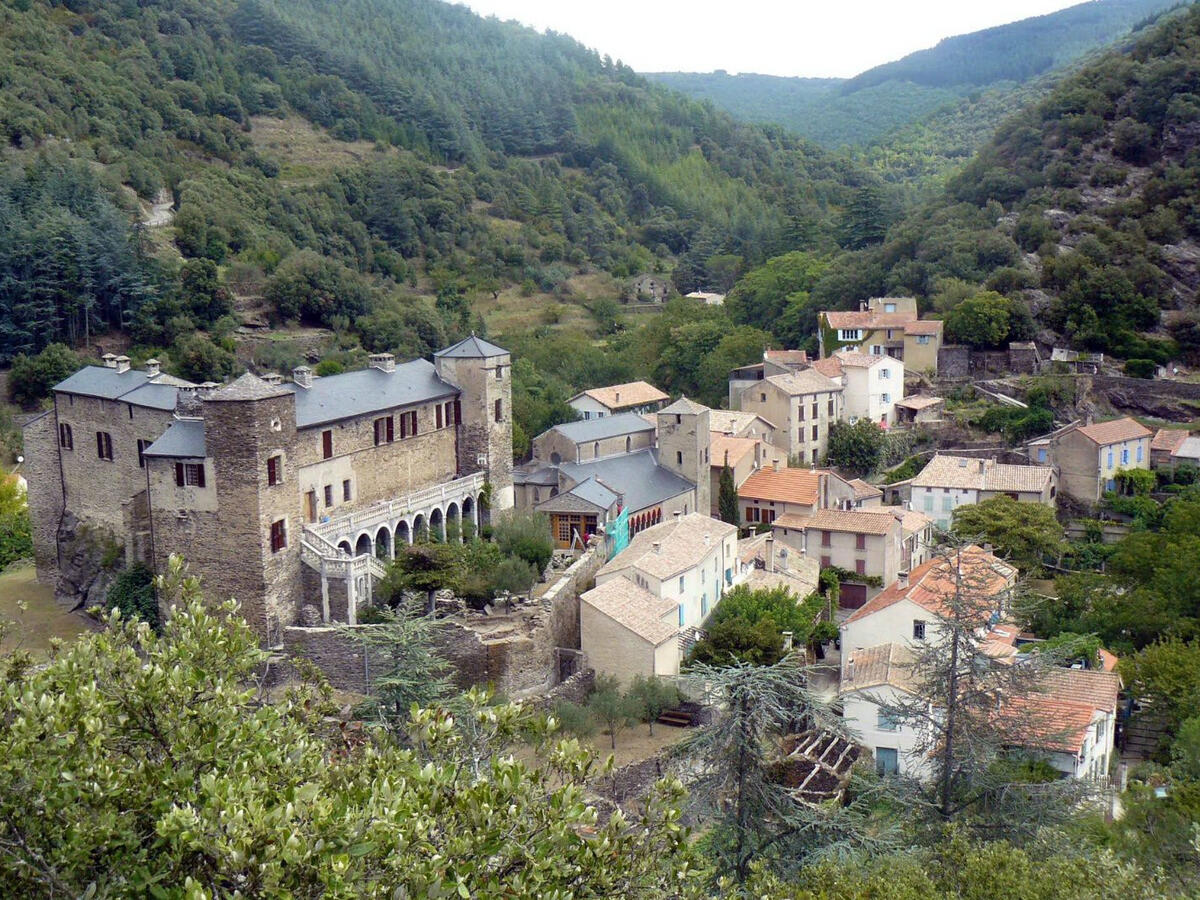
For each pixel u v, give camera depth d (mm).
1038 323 118875
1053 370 113188
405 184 187875
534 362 134625
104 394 69375
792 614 66500
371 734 29000
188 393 62688
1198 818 36531
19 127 145625
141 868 18719
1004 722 38688
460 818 19484
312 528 61125
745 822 34094
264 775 21141
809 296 138500
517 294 174750
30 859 18766
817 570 78875
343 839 17375
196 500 58125
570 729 53219
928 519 88750
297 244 156000
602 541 72500
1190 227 126688
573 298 178250
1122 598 69688
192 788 20156
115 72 177625
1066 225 129625
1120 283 117500
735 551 74500
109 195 136750
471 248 182000
